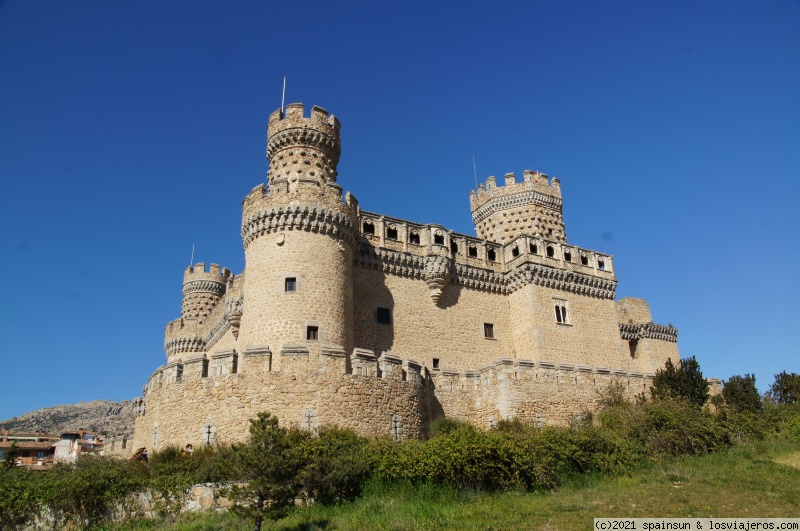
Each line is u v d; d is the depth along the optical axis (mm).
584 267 49500
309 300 34344
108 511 21000
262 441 18453
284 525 19141
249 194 38125
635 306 57656
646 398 38688
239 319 45344
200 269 63094
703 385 39188
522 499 21359
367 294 40656
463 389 36062
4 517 20125
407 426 29922
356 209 39438
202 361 30188
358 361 29312
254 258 36000
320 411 27531
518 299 46438
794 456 27391
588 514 18781
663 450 27781
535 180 56438
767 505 19266
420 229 45125
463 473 22297
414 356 40875
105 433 90000
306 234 35812
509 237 54094
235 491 18031
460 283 45219
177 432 29219
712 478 23000
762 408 38812
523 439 24781
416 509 19844
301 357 28422
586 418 34469
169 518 20672
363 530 17922
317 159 39969
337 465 21734
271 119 41375
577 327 46688
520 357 45000
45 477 22078
